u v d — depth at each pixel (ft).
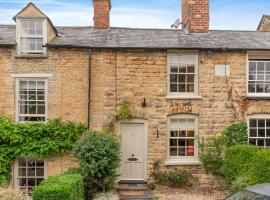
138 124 61.41
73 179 44.16
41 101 60.80
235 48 61.31
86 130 59.72
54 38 63.21
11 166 59.36
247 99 61.98
